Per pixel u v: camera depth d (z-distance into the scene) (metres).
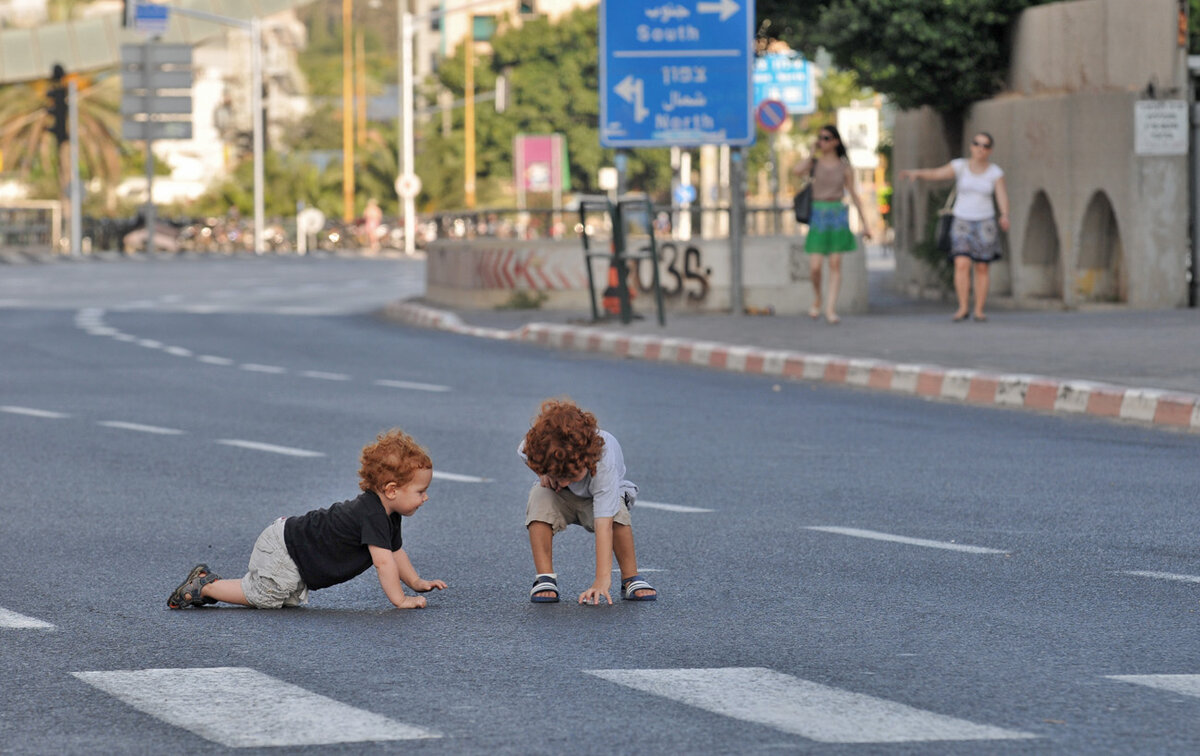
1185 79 33.19
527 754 7.57
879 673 9.10
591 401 23.83
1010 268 39.28
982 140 31.28
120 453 18.75
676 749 7.63
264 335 37.09
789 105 71.38
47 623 10.46
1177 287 33.84
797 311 38.06
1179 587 11.40
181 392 25.23
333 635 10.12
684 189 76.69
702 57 36.00
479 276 42.19
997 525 13.90
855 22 38.41
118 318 42.94
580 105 157.62
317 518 10.88
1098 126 34.28
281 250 112.44
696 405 23.27
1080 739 7.77
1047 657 9.45
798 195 33.25
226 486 16.41
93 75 139.62
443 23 190.12
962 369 24.16
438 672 9.16
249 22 109.81
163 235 108.69
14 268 77.75
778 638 9.99
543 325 34.94
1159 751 7.57
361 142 163.62
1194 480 16.16
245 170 140.25
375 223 113.56
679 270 38.56
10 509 15.05
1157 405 20.69
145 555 12.93
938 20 38.47
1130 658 9.42
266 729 7.98
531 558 12.82
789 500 15.35
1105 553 12.63
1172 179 33.50
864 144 61.22
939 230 31.78
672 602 11.10
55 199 135.50
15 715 8.27
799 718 8.16
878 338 29.06
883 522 14.13
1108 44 34.22
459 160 148.25
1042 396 22.33
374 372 28.34
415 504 10.90
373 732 7.92
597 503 10.99
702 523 14.18
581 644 9.87
